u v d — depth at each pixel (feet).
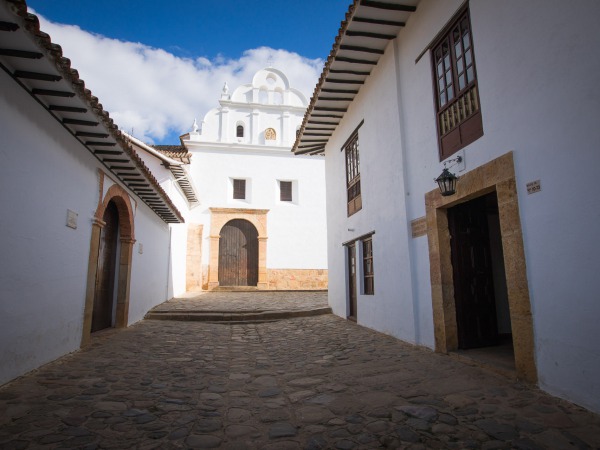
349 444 9.10
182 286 51.60
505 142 13.37
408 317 20.03
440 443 9.00
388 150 22.53
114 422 10.32
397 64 21.70
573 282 10.73
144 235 30.45
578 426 9.49
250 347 20.94
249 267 59.26
